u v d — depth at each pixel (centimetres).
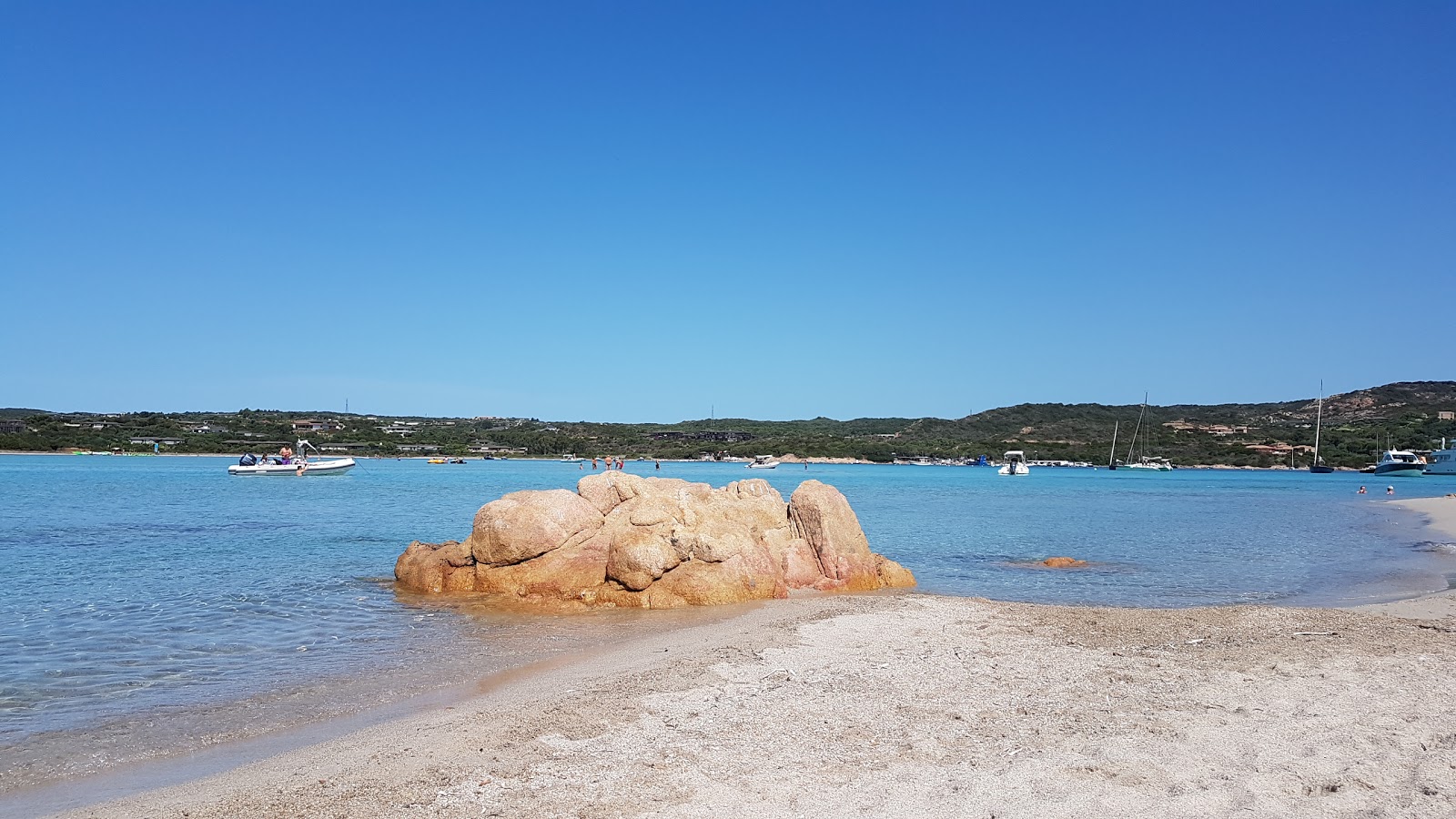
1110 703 1092
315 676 1379
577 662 1459
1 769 967
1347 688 1149
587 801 805
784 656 1411
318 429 18762
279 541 3416
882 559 2425
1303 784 805
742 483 2456
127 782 925
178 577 2448
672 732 1006
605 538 2153
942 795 796
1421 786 796
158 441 15238
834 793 811
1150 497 7944
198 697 1259
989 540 3775
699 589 2034
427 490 7438
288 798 838
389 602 2070
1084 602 2169
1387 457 13400
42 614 1900
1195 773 838
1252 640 1504
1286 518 5212
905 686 1202
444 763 923
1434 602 2011
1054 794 790
